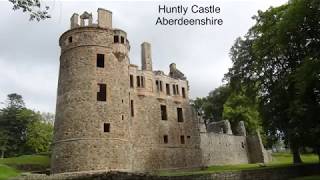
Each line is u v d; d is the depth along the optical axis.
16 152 73.56
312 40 29.72
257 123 69.50
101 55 37.28
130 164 35.47
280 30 30.42
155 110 46.53
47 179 30.97
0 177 33.41
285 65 34.50
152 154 43.78
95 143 33.19
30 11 15.12
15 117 76.56
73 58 36.34
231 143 60.72
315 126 28.70
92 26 37.28
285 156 74.25
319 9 27.98
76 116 34.06
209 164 53.44
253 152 64.25
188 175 29.72
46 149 73.12
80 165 32.28
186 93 52.19
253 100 42.66
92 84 35.19
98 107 34.59
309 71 26.38
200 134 53.78
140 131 43.41
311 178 30.78
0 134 71.19
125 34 39.38
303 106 28.33
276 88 33.28
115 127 34.81
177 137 48.12
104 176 29.45
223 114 72.31
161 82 48.91
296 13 28.83
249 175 32.22
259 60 36.19
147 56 48.50
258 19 38.72
